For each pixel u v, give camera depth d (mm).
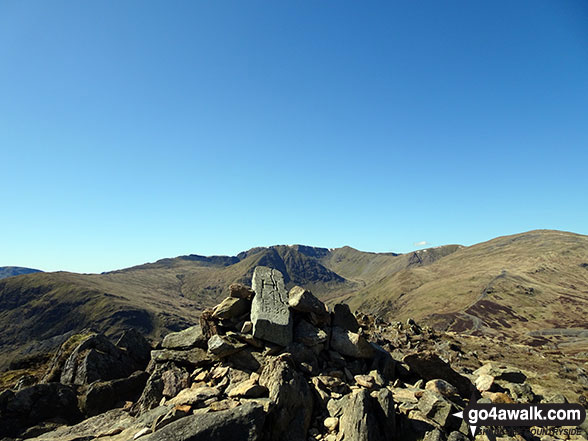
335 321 21109
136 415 15086
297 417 12766
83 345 19750
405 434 12695
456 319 195000
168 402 14469
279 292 20344
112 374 18844
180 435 10578
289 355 15508
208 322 18844
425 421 13336
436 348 31875
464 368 25250
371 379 16031
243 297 20156
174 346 18922
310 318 19188
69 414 15797
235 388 14211
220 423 11023
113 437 12289
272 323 17234
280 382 13281
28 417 14797
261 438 11398
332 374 16281
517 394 18719
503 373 21203
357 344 18281
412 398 15234
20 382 18344
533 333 156625
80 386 17406
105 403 16547
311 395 13891
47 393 15805
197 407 13000
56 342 26047
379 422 12570
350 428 12039
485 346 38438
